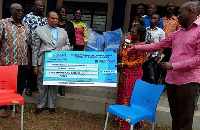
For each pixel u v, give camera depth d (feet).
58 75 12.51
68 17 24.04
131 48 10.56
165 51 15.06
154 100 9.71
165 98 14.25
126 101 11.55
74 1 23.50
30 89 14.58
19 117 12.71
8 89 10.55
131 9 22.31
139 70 11.50
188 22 8.48
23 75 12.51
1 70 10.46
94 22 23.72
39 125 12.02
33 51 12.52
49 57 12.42
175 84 8.98
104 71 12.54
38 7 13.35
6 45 11.60
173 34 9.42
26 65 12.53
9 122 12.08
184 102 8.82
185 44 8.50
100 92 15.08
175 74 8.95
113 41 18.94
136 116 9.19
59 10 14.28
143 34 11.30
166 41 9.76
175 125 9.64
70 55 12.51
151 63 13.94
